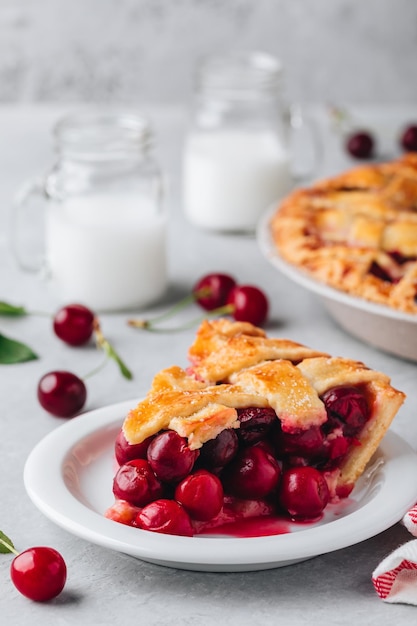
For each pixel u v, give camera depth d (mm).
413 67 1671
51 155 1516
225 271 1225
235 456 865
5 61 1668
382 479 879
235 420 861
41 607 820
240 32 1651
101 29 1652
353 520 834
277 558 812
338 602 822
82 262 1140
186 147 1343
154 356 1079
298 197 1216
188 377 901
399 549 816
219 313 1126
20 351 1073
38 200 1393
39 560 819
